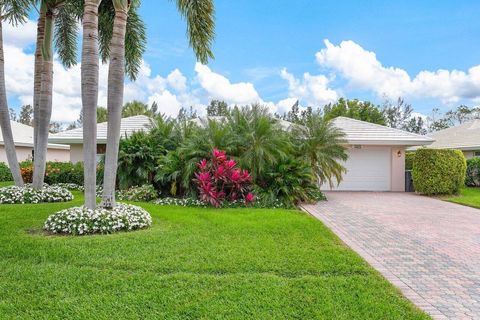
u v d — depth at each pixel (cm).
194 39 952
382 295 427
